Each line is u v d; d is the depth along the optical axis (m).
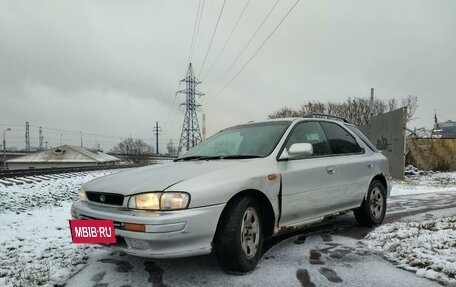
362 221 6.01
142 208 3.70
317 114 5.95
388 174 6.56
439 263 4.01
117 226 3.78
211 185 3.85
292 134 5.07
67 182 18.67
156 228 3.56
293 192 4.64
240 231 3.95
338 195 5.32
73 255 4.88
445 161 21.66
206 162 4.57
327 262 4.34
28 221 7.79
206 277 3.95
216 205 3.82
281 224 4.56
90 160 74.56
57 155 76.25
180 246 3.66
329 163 5.25
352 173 5.60
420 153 21.52
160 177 4.03
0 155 95.50
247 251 4.10
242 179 4.09
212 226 3.78
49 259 4.78
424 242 4.79
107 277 4.01
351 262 4.33
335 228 6.00
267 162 4.52
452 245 4.62
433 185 14.73
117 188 3.95
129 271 4.17
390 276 3.88
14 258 4.93
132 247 3.73
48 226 7.12
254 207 4.21
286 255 4.62
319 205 5.02
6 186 14.80
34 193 13.81
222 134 5.65
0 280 4.06
